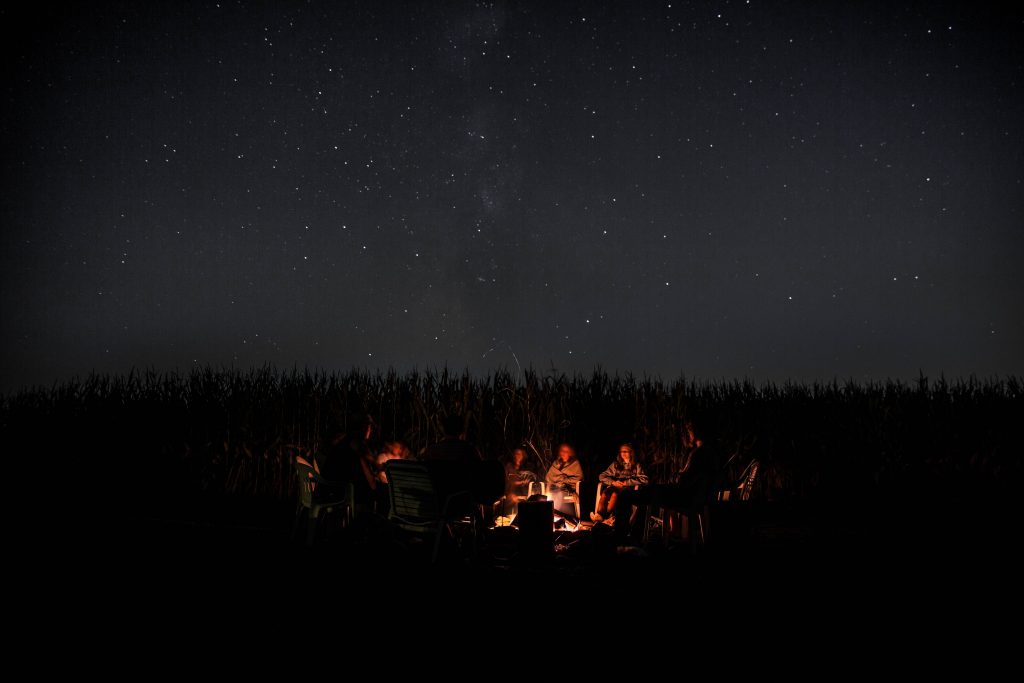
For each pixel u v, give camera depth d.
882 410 11.79
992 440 11.72
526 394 10.62
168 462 11.04
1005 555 6.89
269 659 4.09
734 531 7.19
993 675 3.89
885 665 4.04
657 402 10.93
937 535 7.92
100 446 11.33
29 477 11.20
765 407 11.61
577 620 4.88
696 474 6.97
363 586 5.75
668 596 5.49
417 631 4.63
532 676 3.87
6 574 5.89
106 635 4.46
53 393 12.02
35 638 4.39
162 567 6.29
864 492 11.02
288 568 6.36
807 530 8.28
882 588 5.71
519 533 6.89
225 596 5.40
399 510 6.80
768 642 4.44
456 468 6.64
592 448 10.35
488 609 5.13
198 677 3.80
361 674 3.88
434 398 10.63
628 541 7.56
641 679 3.83
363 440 7.42
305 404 10.90
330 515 7.71
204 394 11.50
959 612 5.05
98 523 8.26
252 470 10.89
